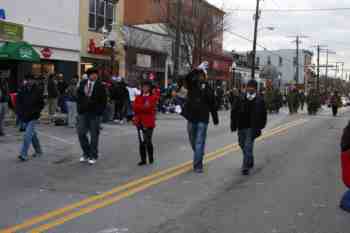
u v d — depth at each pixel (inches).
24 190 299.3
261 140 611.5
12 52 701.3
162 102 1066.1
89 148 400.2
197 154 371.2
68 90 643.5
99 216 246.7
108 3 1116.5
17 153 435.5
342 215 258.1
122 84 750.5
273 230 229.9
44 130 601.3
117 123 746.8
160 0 1471.5
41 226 228.5
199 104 370.3
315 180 352.8
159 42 1371.8
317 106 1393.9
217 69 1856.5
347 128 243.9
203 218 247.4
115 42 1011.9
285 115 1318.9
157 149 491.2
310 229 232.7
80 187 310.0
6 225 229.0
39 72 874.8
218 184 331.0
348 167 245.8
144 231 224.2
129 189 307.1
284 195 301.9
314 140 634.8
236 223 240.1
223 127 764.6
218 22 1510.8
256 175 367.6
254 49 1681.8
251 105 366.6
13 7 808.3
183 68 1455.5
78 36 980.6
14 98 589.9
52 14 909.2
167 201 280.4
